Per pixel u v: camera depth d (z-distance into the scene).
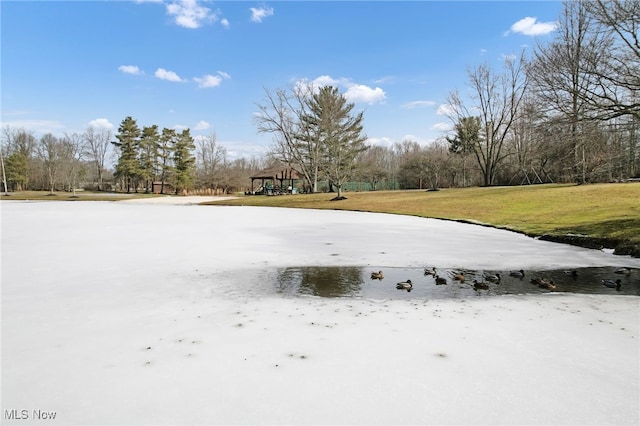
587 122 11.84
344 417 2.80
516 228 14.05
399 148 76.38
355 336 4.36
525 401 3.02
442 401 3.01
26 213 24.05
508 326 4.71
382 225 16.17
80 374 3.46
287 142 45.09
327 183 49.84
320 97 44.81
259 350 3.97
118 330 4.54
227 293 6.18
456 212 19.70
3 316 5.03
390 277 7.31
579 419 2.79
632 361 3.75
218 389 3.19
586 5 13.05
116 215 22.45
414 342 4.20
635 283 6.90
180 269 7.91
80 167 66.50
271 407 2.93
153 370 3.53
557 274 7.59
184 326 4.68
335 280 7.05
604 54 11.49
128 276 7.30
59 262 8.59
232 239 12.25
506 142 44.72
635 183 20.86
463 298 5.94
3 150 65.81
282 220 18.75
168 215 22.34
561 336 4.40
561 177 31.25
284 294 6.13
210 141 67.69
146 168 62.69
